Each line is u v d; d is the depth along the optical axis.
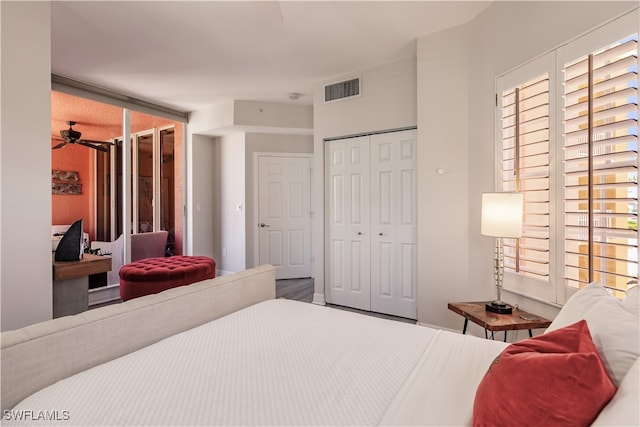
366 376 1.09
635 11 1.53
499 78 2.41
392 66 3.47
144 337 1.37
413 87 3.35
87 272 3.01
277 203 5.37
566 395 0.69
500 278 2.25
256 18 2.64
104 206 4.36
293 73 3.77
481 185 2.61
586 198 1.74
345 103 3.79
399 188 3.50
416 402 0.95
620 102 1.61
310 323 1.57
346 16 2.64
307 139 5.50
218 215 5.54
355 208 3.80
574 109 1.80
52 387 0.99
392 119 3.47
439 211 2.89
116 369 1.10
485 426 0.79
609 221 1.63
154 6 2.46
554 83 1.95
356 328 1.52
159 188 5.04
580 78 1.77
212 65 3.53
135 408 0.90
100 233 4.32
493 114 2.48
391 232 3.56
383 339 1.40
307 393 0.99
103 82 3.95
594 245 1.69
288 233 5.42
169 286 3.07
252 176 5.26
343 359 1.21
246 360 1.19
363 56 3.35
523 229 2.16
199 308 1.62
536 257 2.09
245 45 3.10
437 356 1.25
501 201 2.03
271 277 2.12
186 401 0.94
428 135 2.94
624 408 0.61
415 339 1.40
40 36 2.14
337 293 3.96
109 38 2.93
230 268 5.41
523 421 0.73
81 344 1.15
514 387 0.77
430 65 2.93
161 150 5.06
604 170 1.63
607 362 0.83
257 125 4.82
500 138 2.39
